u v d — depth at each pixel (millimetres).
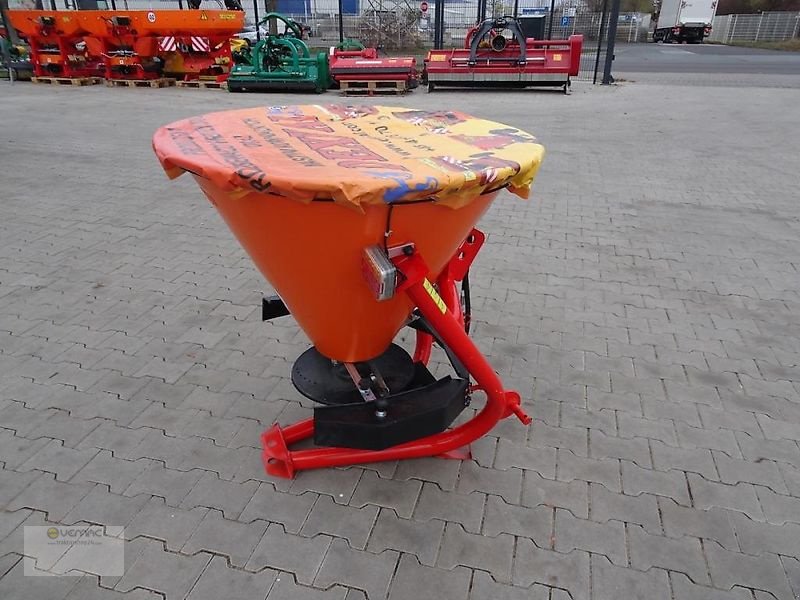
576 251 5270
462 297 3521
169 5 26531
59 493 2578
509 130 2516
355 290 2152
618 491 2645
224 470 2729
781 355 3688
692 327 4016
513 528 2449
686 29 37719
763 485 2682
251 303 4289
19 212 6066
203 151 2021
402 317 2434
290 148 2111
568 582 2219
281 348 3732
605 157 8539
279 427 2836
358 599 2137
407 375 2715
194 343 3770
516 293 4484
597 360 3633
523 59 14523
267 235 2020
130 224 5801
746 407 3207
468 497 2604
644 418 3123
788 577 2246
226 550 2324
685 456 2855
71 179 7203
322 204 1821
